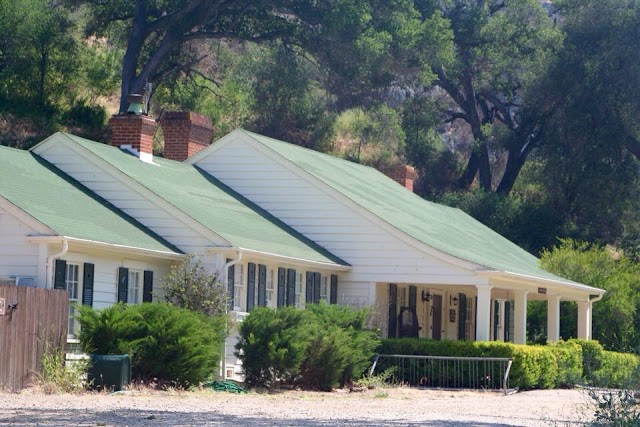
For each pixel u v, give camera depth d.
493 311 72.56
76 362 40.72
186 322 42.84
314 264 55.00
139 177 52.19
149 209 50.75
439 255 56.50
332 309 51.50
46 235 42.41
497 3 129.50
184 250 50.09
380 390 49.69
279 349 46.06
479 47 112.06
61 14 90.12
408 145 113.88
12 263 43.06
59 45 87.94
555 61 105.19
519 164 114.94
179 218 50.22
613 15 104.12
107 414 31.50
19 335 38.50
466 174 118.12
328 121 101.88
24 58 86.31
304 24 93.31
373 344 51.88
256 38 93.81
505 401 46.25
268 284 54.22
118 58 97.62
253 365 46.38
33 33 85.69
